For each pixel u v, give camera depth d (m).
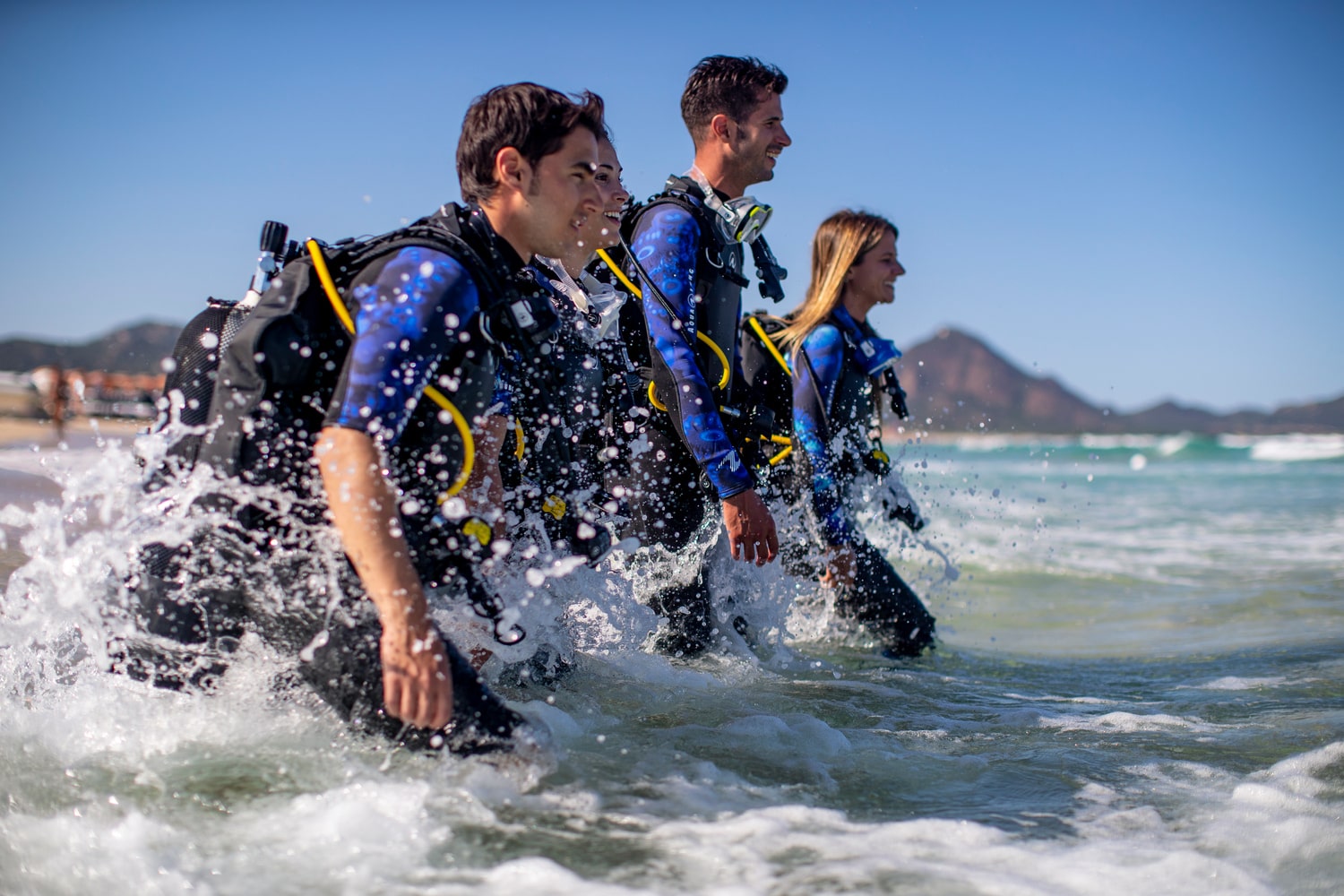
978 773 2.14
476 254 1.87
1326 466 41.62
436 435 1.81
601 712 2.43
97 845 1.55
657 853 1.62
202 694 1.92
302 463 1.83
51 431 13.00
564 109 1.99
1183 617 4.99
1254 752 2.35
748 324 3.91
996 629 4.79
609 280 3.07
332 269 1.83
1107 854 1.67
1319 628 4.47
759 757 2.16
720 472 2.91
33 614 1.98
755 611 3.50
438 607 2.03
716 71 3.20
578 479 2.76
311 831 1.62
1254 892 1.54
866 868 1.58
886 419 4.11
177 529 1.85
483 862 1.56
